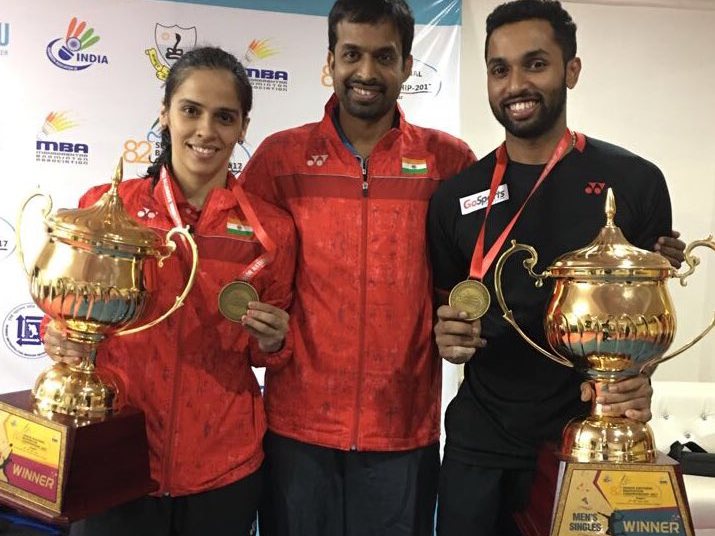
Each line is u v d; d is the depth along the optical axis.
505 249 1.43
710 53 2.55
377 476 1.54
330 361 1.52
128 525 1.29
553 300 1.23
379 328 1.52
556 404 1.41
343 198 1.53
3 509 1.88
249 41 2.27
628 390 1.19
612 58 2.53
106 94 2.22
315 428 1.53
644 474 1.10
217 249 1.37
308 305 1.54
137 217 1.35
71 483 1.11
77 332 1.21
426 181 1.56
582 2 2.50
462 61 2.48
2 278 2.21
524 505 1.38
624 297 1.14
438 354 1.62
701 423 2.50
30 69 2.19
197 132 1.32
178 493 1.31
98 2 2.20
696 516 2.15
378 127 1.58
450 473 1.47
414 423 1.56
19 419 1.17
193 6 2.24
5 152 2.19
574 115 2.55
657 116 2.57
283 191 1.58
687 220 2.63
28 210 2.21
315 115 2.31
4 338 2.23
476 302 1.35
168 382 1.31
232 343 1.38
